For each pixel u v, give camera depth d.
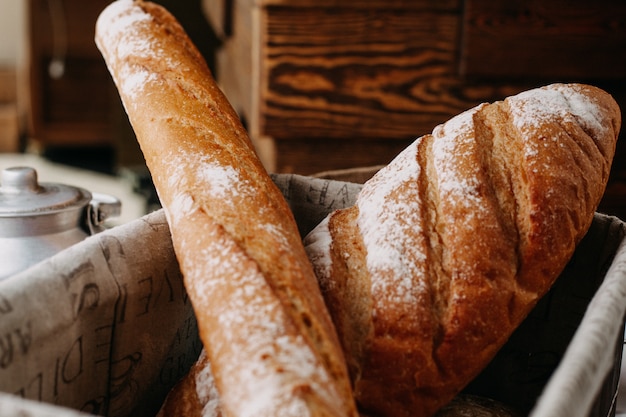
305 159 1.32
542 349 0.81
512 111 0.79
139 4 0.93
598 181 0.76
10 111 3.52
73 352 0.66
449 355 0.70
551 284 0.74
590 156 0.77
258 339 0.58
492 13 1.26
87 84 3.49
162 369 0.76
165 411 0.72
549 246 0.73
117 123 2.73
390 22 1.26
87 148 3.62
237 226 0.68
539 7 1.26
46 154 3.52
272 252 0.66
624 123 1.32
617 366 0.69
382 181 0.80
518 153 0.76
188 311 0.78
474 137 0.77
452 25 1.27
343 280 0.74
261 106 1.29
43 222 0.86
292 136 1.30
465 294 0.71
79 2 3.38
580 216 0.74
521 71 1.28
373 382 0.70
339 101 1.29
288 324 0.59
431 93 1.29
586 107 0.79
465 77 1.29
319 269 0.74
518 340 0.82
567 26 1.27
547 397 0.52
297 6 1.24
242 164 0.75
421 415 0.71
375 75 1.28
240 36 1.67
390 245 0.73
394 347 0.70
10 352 0.60
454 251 0.72
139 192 2.62
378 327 0.70
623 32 1.27
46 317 0.63
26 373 0.62
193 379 0.73
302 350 0.58
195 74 0.84
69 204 0.89
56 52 3.42
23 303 0.62
